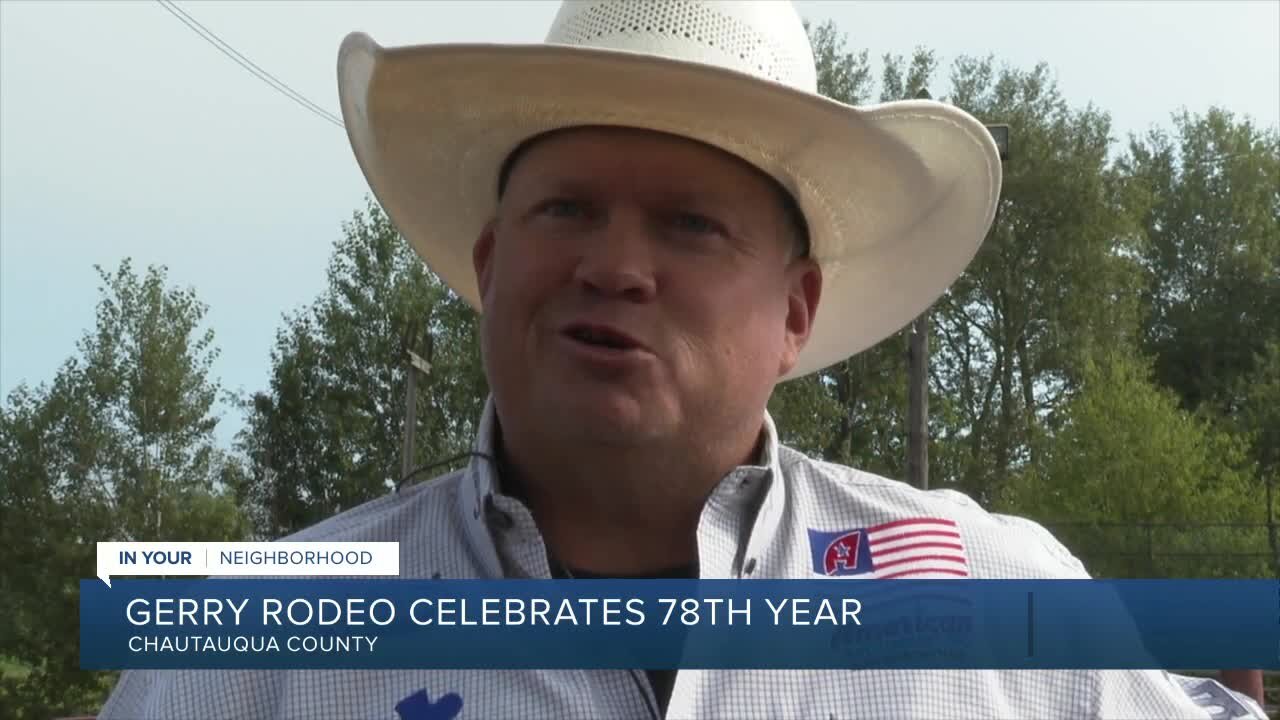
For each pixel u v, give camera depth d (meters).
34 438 24.03
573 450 2.22
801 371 3.32
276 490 30.92
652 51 2.37
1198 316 44.47
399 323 30.34
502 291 2.27
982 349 35.03
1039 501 24.94
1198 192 45.19
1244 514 24.44
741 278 2.29
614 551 2.38
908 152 2.56
